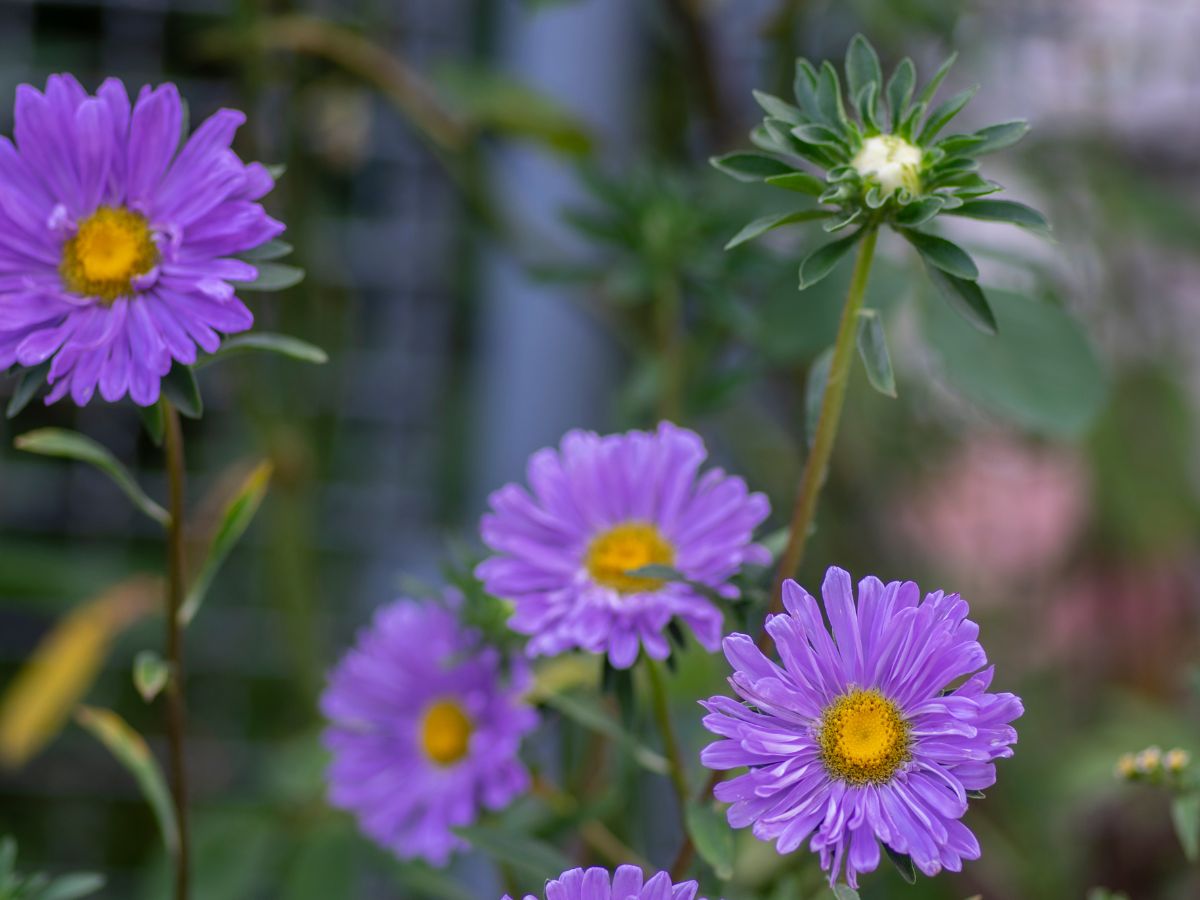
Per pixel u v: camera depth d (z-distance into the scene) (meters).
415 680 1.07
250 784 1.49
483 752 1.05
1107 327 1.53
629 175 1.20
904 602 0.90
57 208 0.95
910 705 0.90
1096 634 1.55
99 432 1.49
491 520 1.00
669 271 1.17
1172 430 1.53
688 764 1.11
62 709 1.23
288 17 1.33
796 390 1.41
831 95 0.95
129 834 1.51
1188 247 1.51
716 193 1.21
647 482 0.99
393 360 1.45
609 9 1.32
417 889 1.19
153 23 1.40
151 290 0.94
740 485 0.99
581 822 1.05
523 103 1.26
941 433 1.52
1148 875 1.35
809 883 1.04
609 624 0.98
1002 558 1.59
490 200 1.33
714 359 1.26
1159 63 1.57
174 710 1.00
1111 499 1.52
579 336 1.32
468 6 1.42
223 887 1.22
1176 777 0.99
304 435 1.35
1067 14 1.51
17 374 0.95
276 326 1.32
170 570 0.99
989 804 1.36
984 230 1.49
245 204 0.94
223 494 1.31
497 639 1.04
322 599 1.48
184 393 0.95
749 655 0.90
